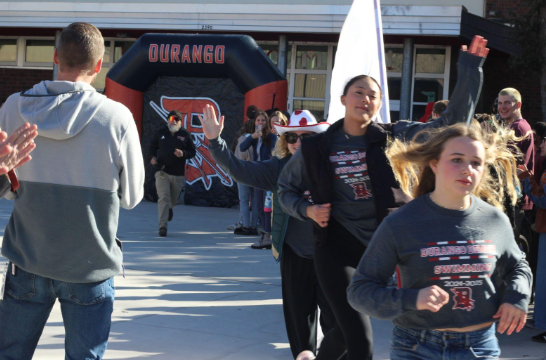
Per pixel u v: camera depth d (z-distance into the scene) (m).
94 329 2.87
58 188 2.80
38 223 2.80
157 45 13.67
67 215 2.79
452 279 2.45
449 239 2.46
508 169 2.95
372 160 3.31
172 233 10.28
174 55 13.56
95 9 16.27
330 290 3.31
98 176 2.84
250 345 4.78
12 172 2.69
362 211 3.34
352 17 4.65
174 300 6.01
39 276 2.84
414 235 2.48
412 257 2.48
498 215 2.52
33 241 2.82
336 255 3.36
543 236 5.15
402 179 2.83
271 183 4.04
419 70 16.67
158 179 9.99
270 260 8.18
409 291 2.37
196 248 8.91
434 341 2.48
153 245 9.03
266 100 13.12
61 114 2.79
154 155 10.10
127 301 5.91
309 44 17.55
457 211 2.49
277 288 6.63
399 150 2.67
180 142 9.99
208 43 13.46
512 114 5.75
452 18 14.51
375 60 4.65
